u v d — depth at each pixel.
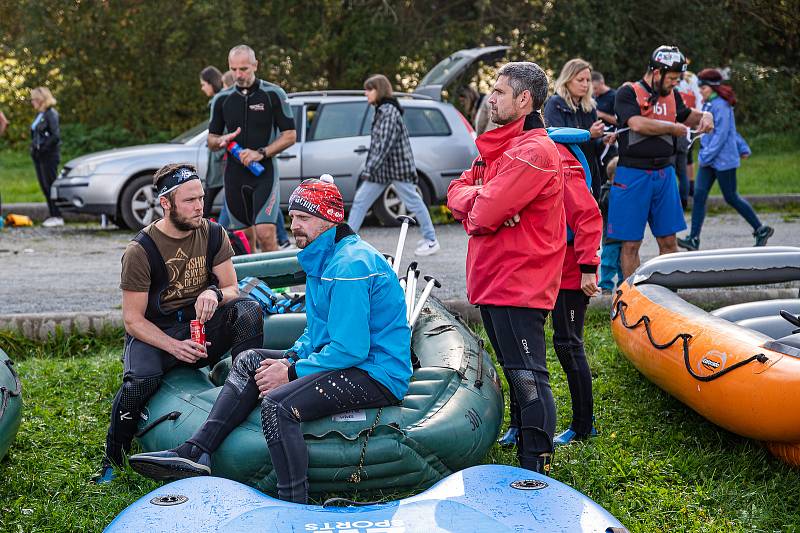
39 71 20.44
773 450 4.29
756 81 22.84
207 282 4.54
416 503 3.09
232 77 8.58
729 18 22.58
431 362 4.43
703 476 4.17
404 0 21.27
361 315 3.72
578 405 4.60
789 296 6.94
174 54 20.62
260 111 7.05
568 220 4.27
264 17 20.95
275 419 3.65
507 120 3.82
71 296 7.80
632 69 22.67
